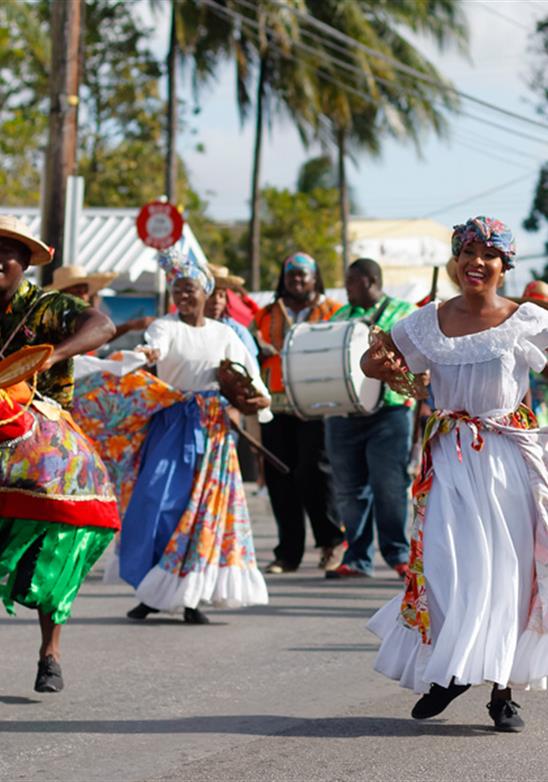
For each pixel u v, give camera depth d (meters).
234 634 12.09
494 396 8.48
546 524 8.30
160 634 12.04
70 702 9.27
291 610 13.53
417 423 15.84
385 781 7.38
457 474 8.43
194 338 12.91
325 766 7.69
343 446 15.96
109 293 35.72
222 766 7.69
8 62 58.44
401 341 8.67
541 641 8.24
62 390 9.24
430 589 8.25
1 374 8.37
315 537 16.91
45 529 8.98
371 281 15.96
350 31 56.75
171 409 12.83
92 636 11.88
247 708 9.20
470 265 8.47
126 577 12.48
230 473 12.69
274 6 51.12
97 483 9.20
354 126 60.44
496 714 8.62
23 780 7.39
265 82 55.97
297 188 83.19
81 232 36.75
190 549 12.44
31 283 9.08
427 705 8.59
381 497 15.77
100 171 65.69
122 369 12.49
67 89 24.75
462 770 7.62
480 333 8.50
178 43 51.91
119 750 8.04
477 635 8.02
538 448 8.52
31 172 61.22
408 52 59.50
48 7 60.81
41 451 8.90
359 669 10.59
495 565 8.21
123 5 64.25
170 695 9.56
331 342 15.09
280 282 16.91
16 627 12.23
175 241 25.05
